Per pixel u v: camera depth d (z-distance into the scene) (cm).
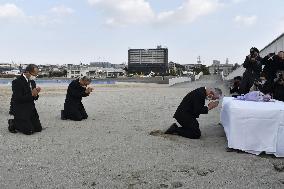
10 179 551
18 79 920
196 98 870
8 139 848
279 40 1864
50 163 639
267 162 657
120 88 3622
